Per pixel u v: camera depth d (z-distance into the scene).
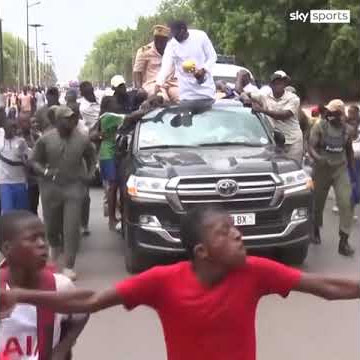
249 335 2.84
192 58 10.27
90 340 6.31
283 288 2.83
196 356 2.81
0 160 9.39
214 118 9.40
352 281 2.84
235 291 2.80
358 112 12.70
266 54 38.94
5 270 3.11
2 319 2.94
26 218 3.07
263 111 9.61
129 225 8.25
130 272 8.53
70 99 11.56
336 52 37.22
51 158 8.05
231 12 38.66
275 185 8.08
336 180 9.38
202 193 7.95
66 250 8.18
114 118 10.69
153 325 6.73
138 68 13.27
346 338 6.26
